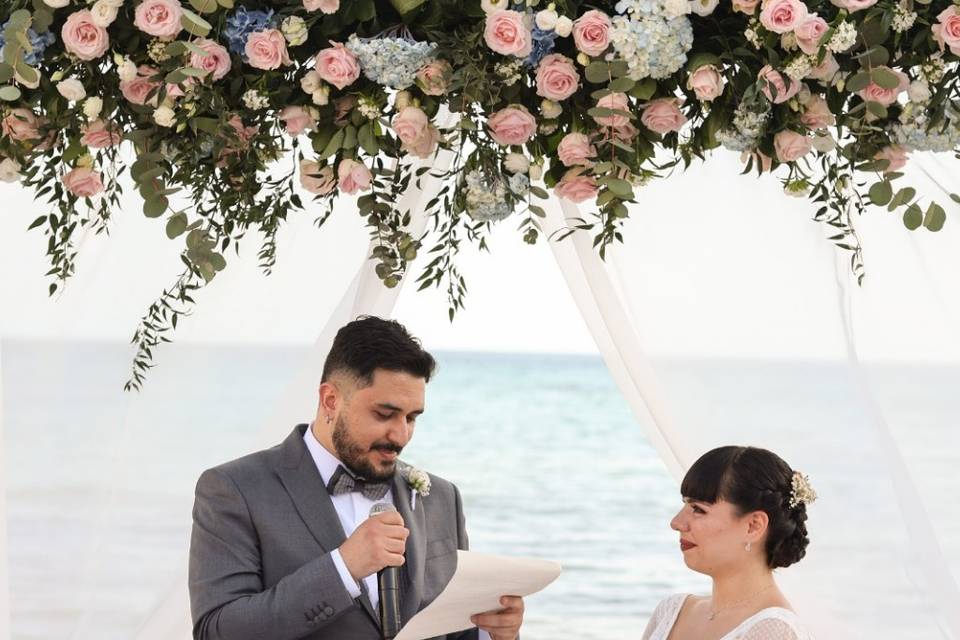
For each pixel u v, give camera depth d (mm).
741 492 2662
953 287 3172
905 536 3137
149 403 3252
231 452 3289
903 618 3137
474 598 2846
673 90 2775
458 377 38875
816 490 3180
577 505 17156
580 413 28953
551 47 2686
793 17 2547
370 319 2945
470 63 2627
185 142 2689
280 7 2734
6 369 3184
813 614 3199
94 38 2576
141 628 3236
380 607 2818
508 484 18953
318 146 2795
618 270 3258
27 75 2545
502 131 2680
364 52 2590
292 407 3324
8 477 3168
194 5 2559
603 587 11898
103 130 2748
